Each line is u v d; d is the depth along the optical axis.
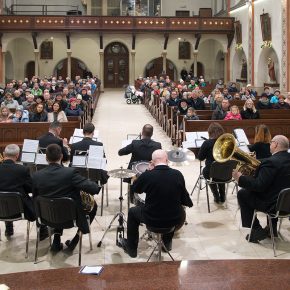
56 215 5.20
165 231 5.00
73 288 3.75
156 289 3.72
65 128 11.46
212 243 6.14
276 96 16.16
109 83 32.28
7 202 5.48
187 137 8.60
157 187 4.95
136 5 32.56
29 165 7.55
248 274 4.03
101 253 5.79
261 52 23.55
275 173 5.54
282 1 20.67
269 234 6.28
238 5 26.83
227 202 7.99
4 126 11.30
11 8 30.19
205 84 24.61
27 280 3.91
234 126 11.55
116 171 5.73
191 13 33.12
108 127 16.39
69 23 26.78
